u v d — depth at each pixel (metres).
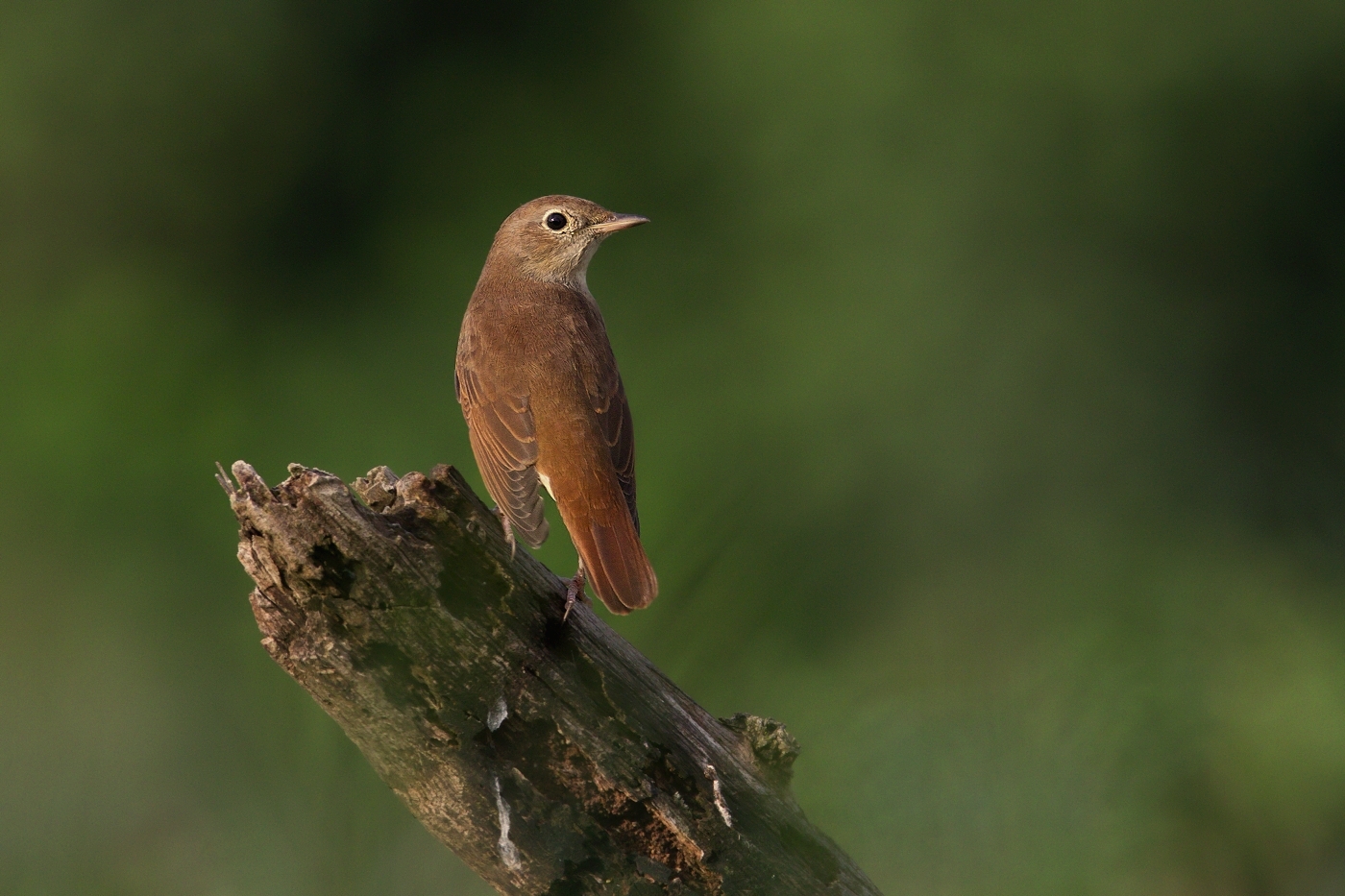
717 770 5.33
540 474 6.72
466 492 5.11
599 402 6.89
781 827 5.39
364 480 5.39
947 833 7.55
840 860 5.50
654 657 9.79
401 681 5.10
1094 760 8.02
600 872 5.32
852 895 5.45
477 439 7.00
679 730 5.32
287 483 5.02
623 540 6.60
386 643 5.05
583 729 5.20
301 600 5.04
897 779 7.73
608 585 6.53
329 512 4.95
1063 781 7.77
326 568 4.97
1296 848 10.06
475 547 5.08
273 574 5.01
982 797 7.65
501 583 5.12
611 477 6.71
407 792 5.27
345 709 5.14
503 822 5.23
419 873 7.70
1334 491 13.95
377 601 5.01
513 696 5.15
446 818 5.26
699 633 10.18
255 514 4.93
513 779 5.22
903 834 7.56
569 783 5.24
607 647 5.28
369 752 5.23
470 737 5.16
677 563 10.81
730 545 11.19
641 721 5.27
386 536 4.99
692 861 5.32
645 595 6.48
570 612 5.23
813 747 8.25
